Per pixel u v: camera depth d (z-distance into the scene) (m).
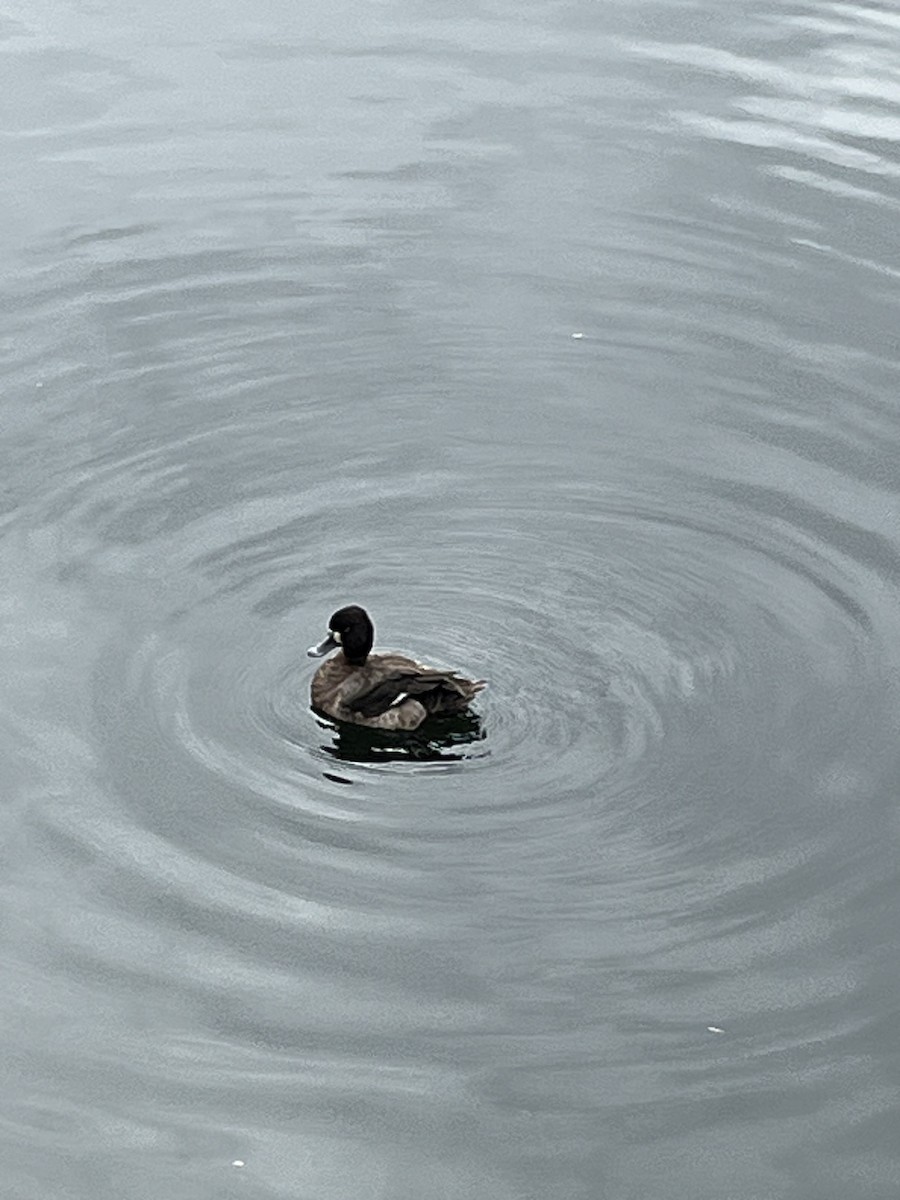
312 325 25.09
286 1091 15.04
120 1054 15.34
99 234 27.02
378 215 27.42
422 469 22.58
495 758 18.48
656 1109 14.86
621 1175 14.33
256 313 25.30
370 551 21.23
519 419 23.47
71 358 24.33
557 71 31.20
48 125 29.69
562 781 18.20
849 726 18.73
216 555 21.05
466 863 17.27
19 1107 14.85
